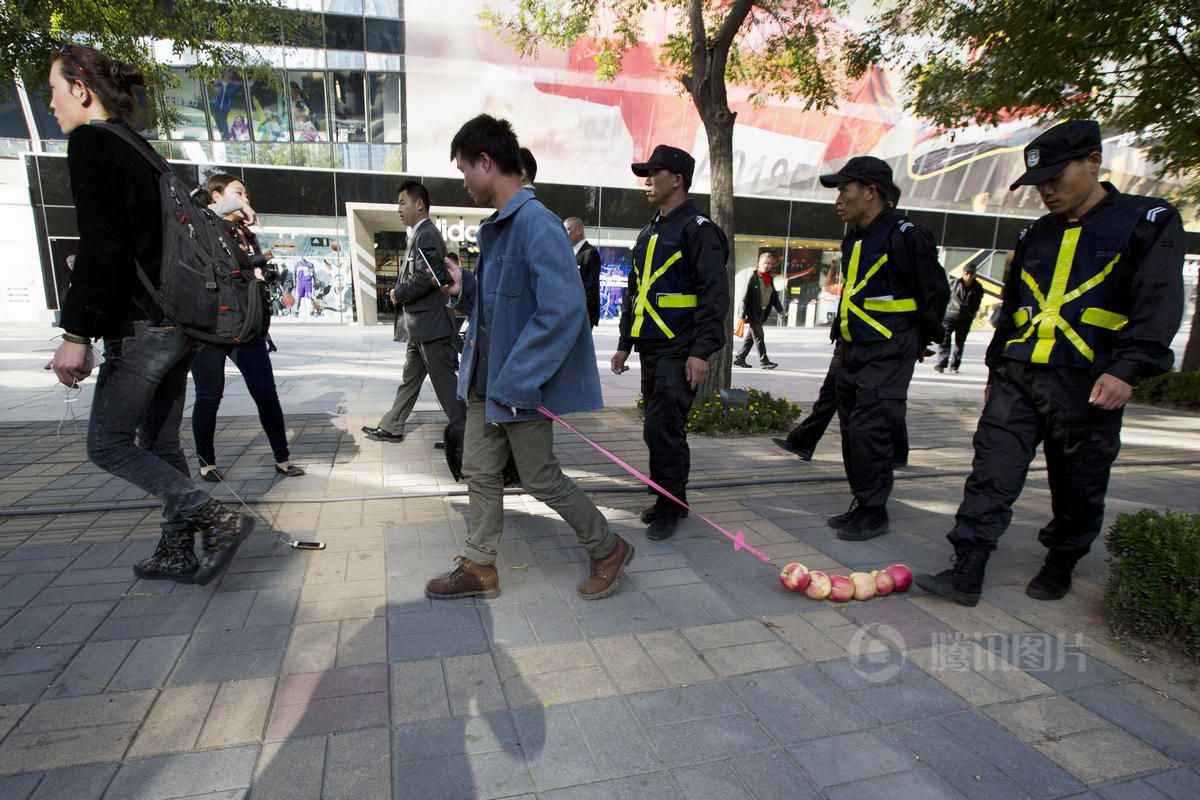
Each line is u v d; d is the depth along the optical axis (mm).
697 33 6395
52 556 3234
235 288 2795
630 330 3750
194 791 1802
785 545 3639
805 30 8445
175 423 3035
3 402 7004
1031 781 1924
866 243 3643
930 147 22484
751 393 6973
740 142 20922
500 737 2049
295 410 6953
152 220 2527
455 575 2906
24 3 5277
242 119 18203
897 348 3604
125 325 2543
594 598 2932
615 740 2049
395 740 2020
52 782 1820
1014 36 7625
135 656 2420
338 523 3775
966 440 6535
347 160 18859
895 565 3271
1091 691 2363
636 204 20547
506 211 2664
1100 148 2691
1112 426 2775
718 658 2512
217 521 2963
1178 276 2510
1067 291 2770
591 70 18922
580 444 5840
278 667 2381
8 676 2283
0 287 18375
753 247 22188
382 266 20625
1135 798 1869
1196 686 2406
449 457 4246
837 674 2432
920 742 2078
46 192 17984
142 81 2676
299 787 1827
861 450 3703
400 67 18234
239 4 7848
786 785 1887
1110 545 2850
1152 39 7250
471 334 2852
